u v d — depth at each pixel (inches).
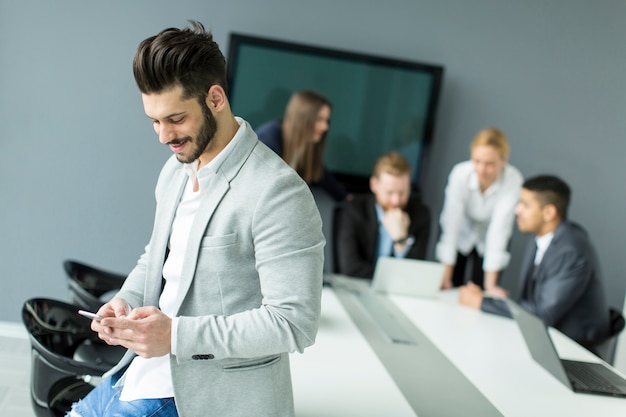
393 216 149.9
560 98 180.4
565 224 135.0
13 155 169.5
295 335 50.7
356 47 174.2
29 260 173.0
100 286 125.6
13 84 167.0
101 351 97.8
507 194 158.7
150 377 58.2
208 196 53.1
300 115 162.9
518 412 77.7
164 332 50.0
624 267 186.4
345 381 80.8
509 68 178.5
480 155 152.0
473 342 105.7
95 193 172.9
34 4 164.9
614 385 89.8
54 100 168.6
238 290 53.1
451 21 175.6
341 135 174.2
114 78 169.2
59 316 94.0
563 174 183.2
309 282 51.3
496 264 158.9
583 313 133.3
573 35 178.4
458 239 166.4
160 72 48.4
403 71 172.9
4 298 173.5
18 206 171.3
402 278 131.6
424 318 117.3
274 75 170.1
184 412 54.3
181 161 52.8
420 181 177.5
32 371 83.0
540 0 176.7
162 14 168.2
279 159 54.7
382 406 74.5
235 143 53.4
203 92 50.2
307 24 172.4
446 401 78.3
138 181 173.5
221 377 54.1
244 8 170.2
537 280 135.3
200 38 50.7
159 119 50.3
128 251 175.5
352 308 116.9
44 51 166.7
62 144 170.2
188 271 52.7
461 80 178.1
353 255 148.1
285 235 50.9
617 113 181.6
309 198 53.1
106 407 60.1
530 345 99.9
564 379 89.2
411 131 175.3
